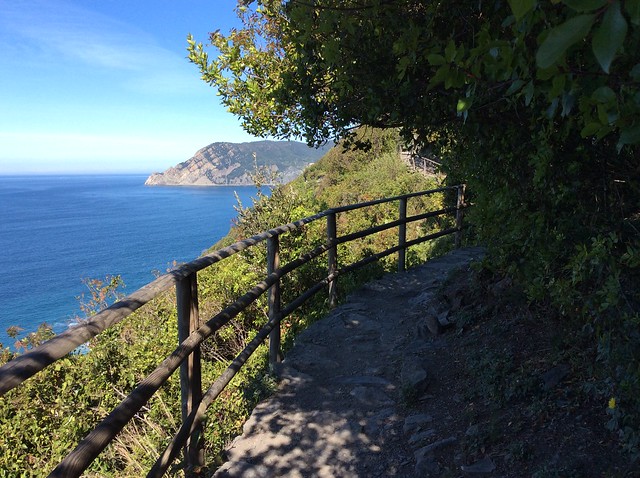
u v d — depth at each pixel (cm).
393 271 770
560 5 130
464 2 231
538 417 274
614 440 237
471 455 266
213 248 1680
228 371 324
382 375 388
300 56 329
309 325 545
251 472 282
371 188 2162
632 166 230
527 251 353
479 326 420
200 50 648
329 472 282
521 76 145
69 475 165
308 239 759
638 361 218
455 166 514
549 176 248
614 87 128
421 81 277
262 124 645
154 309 741
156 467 244
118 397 604
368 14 260
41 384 570
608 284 211
